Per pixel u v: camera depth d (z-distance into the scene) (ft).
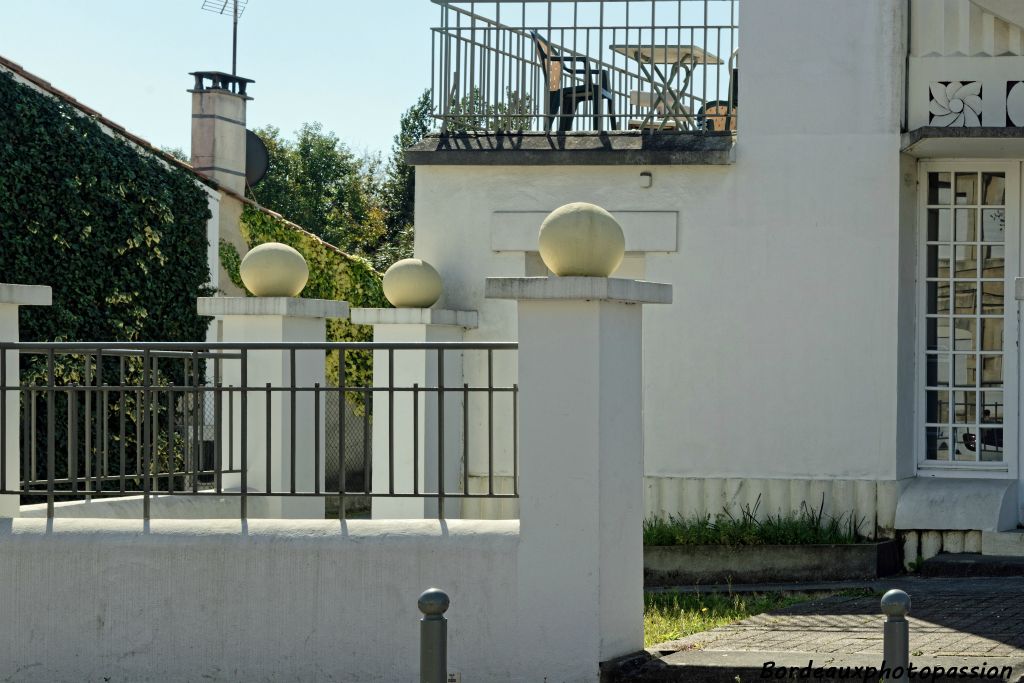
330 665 25.59
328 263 69.46
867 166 38.68
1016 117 38.14
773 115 39.32
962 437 39.40
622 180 40.52
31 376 49.90
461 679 25.13
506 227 41.52
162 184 58.44
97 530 26.48
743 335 39.50
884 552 36.96
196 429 33.37
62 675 26.35
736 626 28.68
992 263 39.11
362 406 70.44
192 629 26.03
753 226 39.50
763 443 39.27
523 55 42.37
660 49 42.73
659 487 39.96
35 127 51.90
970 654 24.34
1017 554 36.47
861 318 38.68
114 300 55.31
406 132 153.79
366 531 25.68
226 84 79.46
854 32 38.81
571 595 24.66
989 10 37.81
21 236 51.03
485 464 41.88
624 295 24.97
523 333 25.02
